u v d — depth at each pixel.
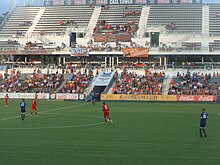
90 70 80.06
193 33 88.88
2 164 17.91
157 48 82.62
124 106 57.47
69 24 95.69
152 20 93.75
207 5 96.31
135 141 24.50
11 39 92.88
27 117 40.06
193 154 20.30
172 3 98.25
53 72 82.56
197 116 41.56
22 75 82.50
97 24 94.44
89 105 58.94
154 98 68.38
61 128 31.08
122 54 83.12
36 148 21.97
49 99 72.69
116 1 100.44
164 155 20.00
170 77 76.75
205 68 78.12
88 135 27.16
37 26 96.81
